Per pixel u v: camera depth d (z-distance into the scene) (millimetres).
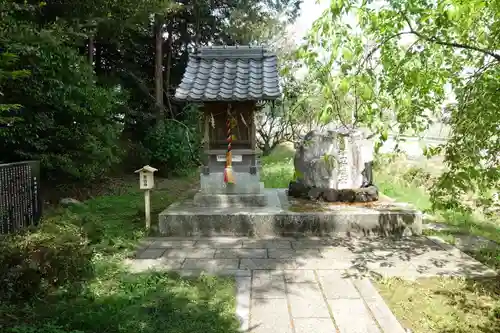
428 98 3783
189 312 3389
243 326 3256
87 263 4371
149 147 13664
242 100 6000
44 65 7262
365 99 2807
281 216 5980
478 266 4648
